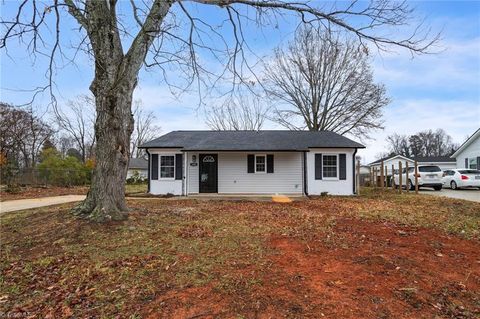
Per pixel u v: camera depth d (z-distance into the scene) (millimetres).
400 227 6973
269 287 3713
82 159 39156
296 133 19828
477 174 20703
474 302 3422
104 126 7094
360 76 27344
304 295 3510
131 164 43156
